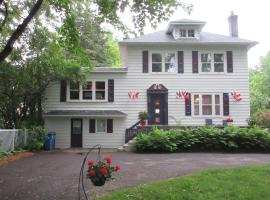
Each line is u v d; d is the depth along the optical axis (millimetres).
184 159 13945
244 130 18141
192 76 23266
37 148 19516
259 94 45906
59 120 22750
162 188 8391
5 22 12281
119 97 23141
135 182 9273
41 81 20375
